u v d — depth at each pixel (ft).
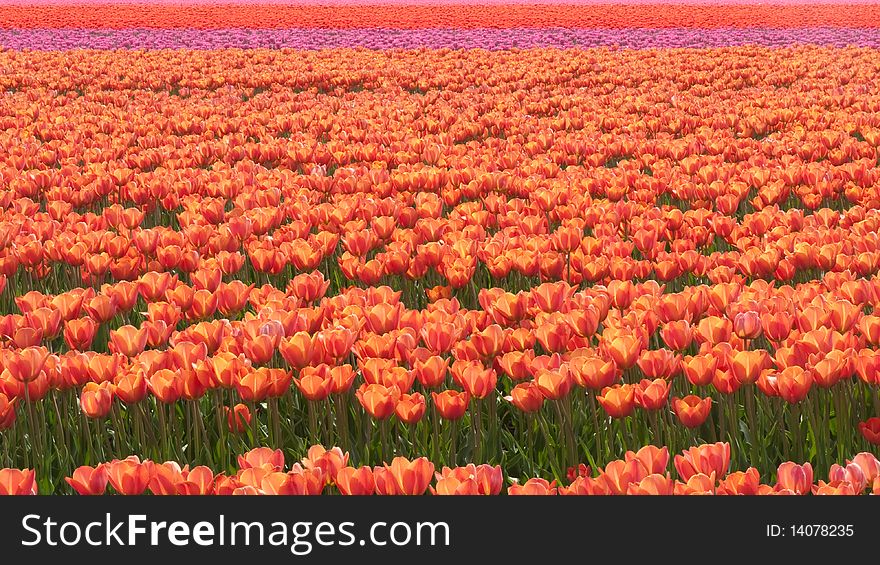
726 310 18.94
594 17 145.38
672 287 25.40
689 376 15.58
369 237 24.75
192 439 18.63
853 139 42.70
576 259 23.41
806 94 62.34
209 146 42.65
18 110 55.98
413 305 24.13
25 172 36.24
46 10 155.84
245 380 15.21
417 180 35.37
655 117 53.01
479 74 81.15
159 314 19.12
